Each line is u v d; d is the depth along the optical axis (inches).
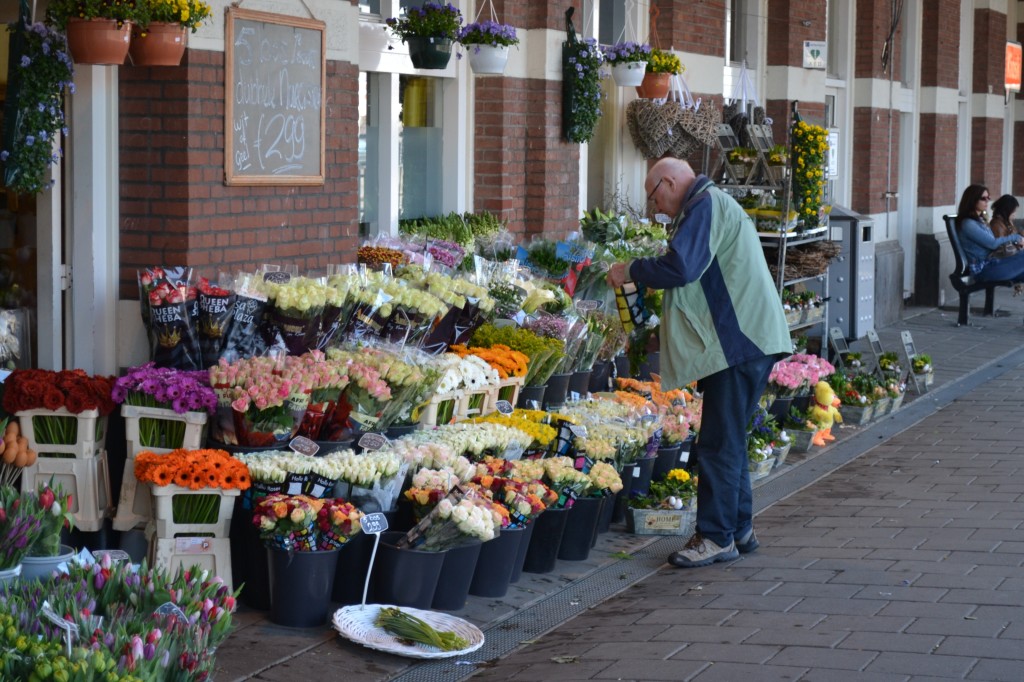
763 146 481.7
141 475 228.4
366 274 285.3
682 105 456.1
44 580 185.2
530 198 406.0
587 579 269.0
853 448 400.2
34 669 143.1
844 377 452.1
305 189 293.3
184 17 243.1
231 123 267.1
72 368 261.4
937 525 303.9
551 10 398.9
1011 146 941.8
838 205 530.9
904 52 744.3
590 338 339.9
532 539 269.3
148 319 250.8
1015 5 912.3
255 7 273.7
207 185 263.3
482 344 315.0
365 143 363.3
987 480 353.1
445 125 386.9
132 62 251.9
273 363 241.8
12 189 241.9
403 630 218.8
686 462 339.6
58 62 237.9
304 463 233.5
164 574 177.3
